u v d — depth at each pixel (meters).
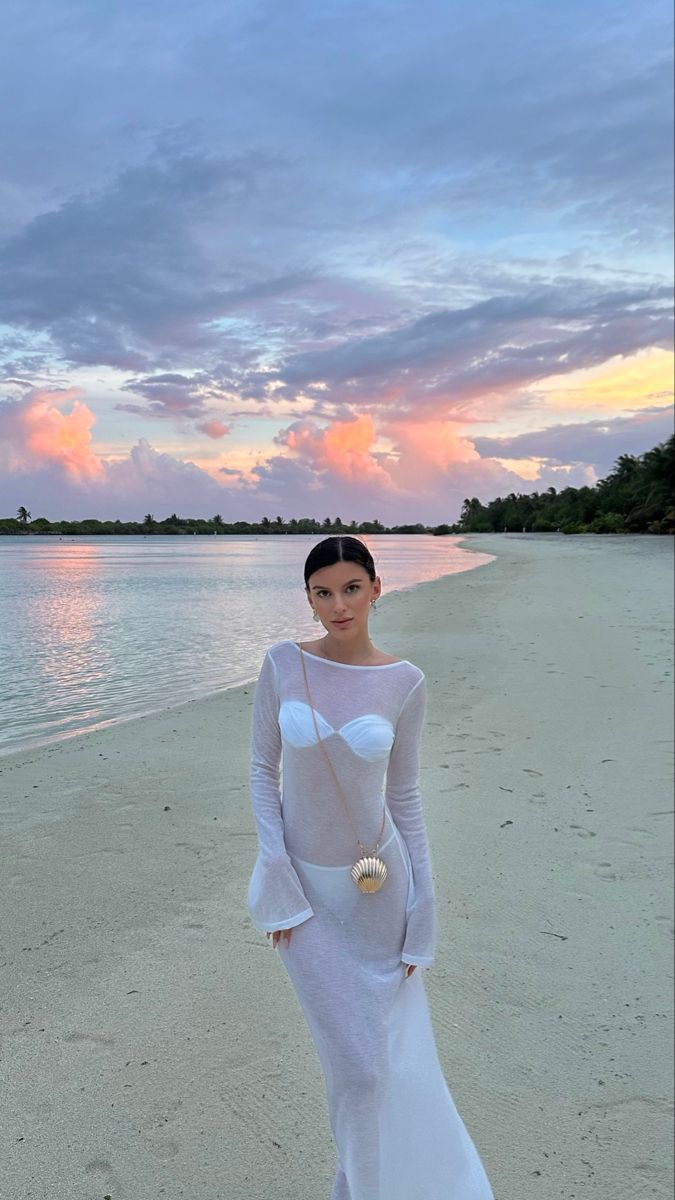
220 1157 2.26
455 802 5.09
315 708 1.97
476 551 63.53
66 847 4.32
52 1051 2.66
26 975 3.08
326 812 1.97
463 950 3.39
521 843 4.46
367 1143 1.76
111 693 9.23
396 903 1.99
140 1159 2.24
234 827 4.63
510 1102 2.56
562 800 5.12
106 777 5.57
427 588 22.97
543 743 6.36
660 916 3.69
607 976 3.23
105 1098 2.46
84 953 3.25
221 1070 2.60
